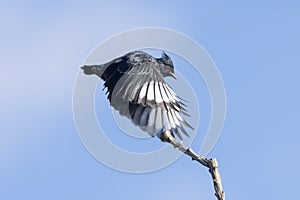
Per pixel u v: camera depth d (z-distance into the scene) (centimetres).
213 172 1298
